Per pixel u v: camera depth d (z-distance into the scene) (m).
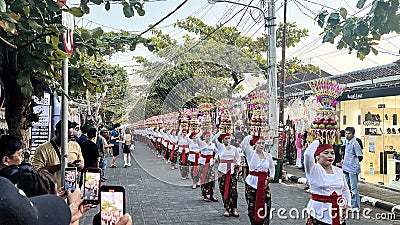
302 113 15.29
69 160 5.95
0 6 2.84
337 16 4.07
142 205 9.22
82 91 6.36
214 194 10.53
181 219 7.96
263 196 6.66
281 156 13.48
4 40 3.52
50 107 10.48
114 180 13.04
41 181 2.30
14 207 1.16
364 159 12.19
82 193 2.74
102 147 12.55
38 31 3.56
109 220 2.45
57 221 1.36
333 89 5.45
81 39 5.43
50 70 3.86
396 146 11.08
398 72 10.69
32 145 10.12
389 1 3.62
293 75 19.19
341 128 13.23
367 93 11.77
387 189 11.12
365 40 4.21
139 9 4.10
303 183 12.55
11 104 4.77
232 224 7.57
